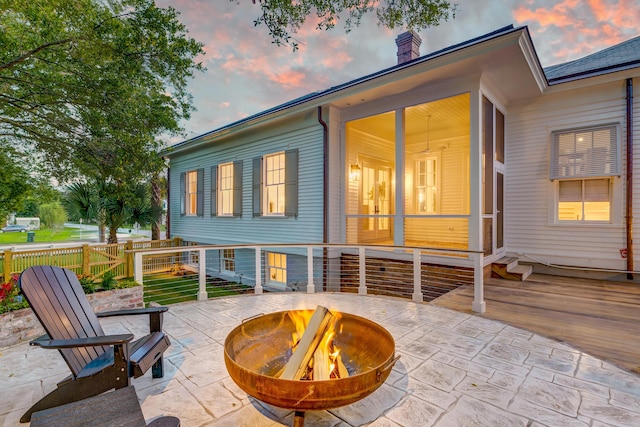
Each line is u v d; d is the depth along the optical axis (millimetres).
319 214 7543
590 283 5738
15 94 7188
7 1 5473
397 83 5922
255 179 9031
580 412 2090
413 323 3828
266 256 8969
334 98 6848
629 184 5586
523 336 3414
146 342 2350
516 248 6793
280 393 1660
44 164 8297
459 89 5625
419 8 3674
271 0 3625
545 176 6457
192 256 11461
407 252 6438
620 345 3191
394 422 1996
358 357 2387
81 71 6965
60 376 2609
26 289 2082
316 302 4816
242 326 2340
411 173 9227
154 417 2035
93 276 6500
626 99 5617
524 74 5504
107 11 6395
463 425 1962
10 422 1981
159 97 7871
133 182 8812
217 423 1986
